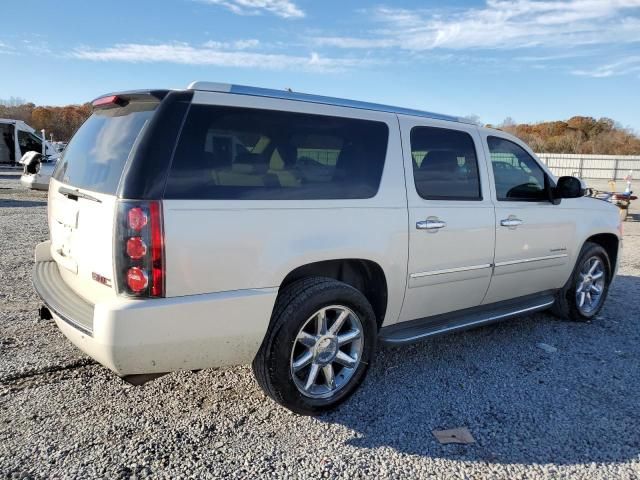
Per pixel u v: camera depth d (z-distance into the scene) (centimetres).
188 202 270
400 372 400
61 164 371
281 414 331
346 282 356
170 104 278
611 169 3472
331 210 323
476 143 422
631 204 1952
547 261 475
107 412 324
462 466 285
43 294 318
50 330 447
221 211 280
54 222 358
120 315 256
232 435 305
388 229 348
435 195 384
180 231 266
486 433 318
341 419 329
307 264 319
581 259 518
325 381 337
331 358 330
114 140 299
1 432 296
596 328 521
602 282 552
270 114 310
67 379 363
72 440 292
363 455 292
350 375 340
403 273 362
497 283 436
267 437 305
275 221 298
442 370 407
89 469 267
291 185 312
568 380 396
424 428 321
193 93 286
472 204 406
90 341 266
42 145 2739
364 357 344
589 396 370
